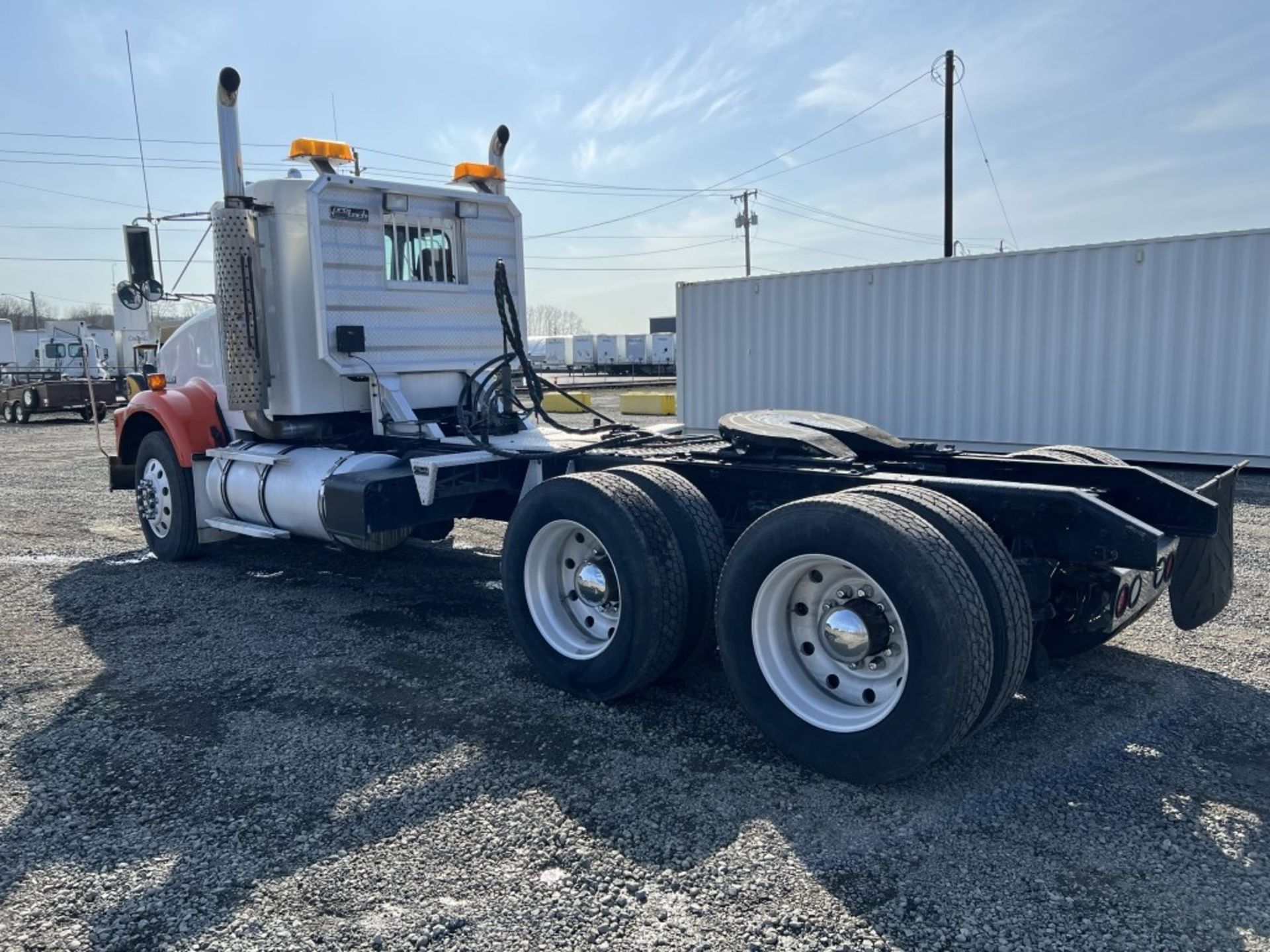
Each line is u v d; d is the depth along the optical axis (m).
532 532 4.23
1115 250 11.48
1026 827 2.93
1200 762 3.40
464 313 6.62
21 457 15.24
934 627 2.94
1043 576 3.37
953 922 2.44
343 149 5.98
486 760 3.46
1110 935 2.38
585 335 55.38
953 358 12.98
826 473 3.95
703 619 3.94
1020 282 12.27
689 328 15.98
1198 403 11.09
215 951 2.36
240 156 5.76
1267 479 10.31
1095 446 11.88
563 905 2.54
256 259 5.87
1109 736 3.63
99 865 2.77
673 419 20.92
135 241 6.41
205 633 5.14
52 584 6.32
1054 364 12.11
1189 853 2.78
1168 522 3.85
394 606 5.70
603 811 3.05
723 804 3.10
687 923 2.45
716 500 4.48
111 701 4.11
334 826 2.98
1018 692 4.11
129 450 7.48
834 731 3.23
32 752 3.58
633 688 3.88
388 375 6.08
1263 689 4.14
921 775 3.31
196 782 3.30
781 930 2.41
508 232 6.89
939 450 4.62
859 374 13.97
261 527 6.16
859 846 2.83
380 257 6.09
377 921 2.47
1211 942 2.35
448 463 5.05
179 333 7.24
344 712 3.96
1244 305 10.67
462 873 2.70
